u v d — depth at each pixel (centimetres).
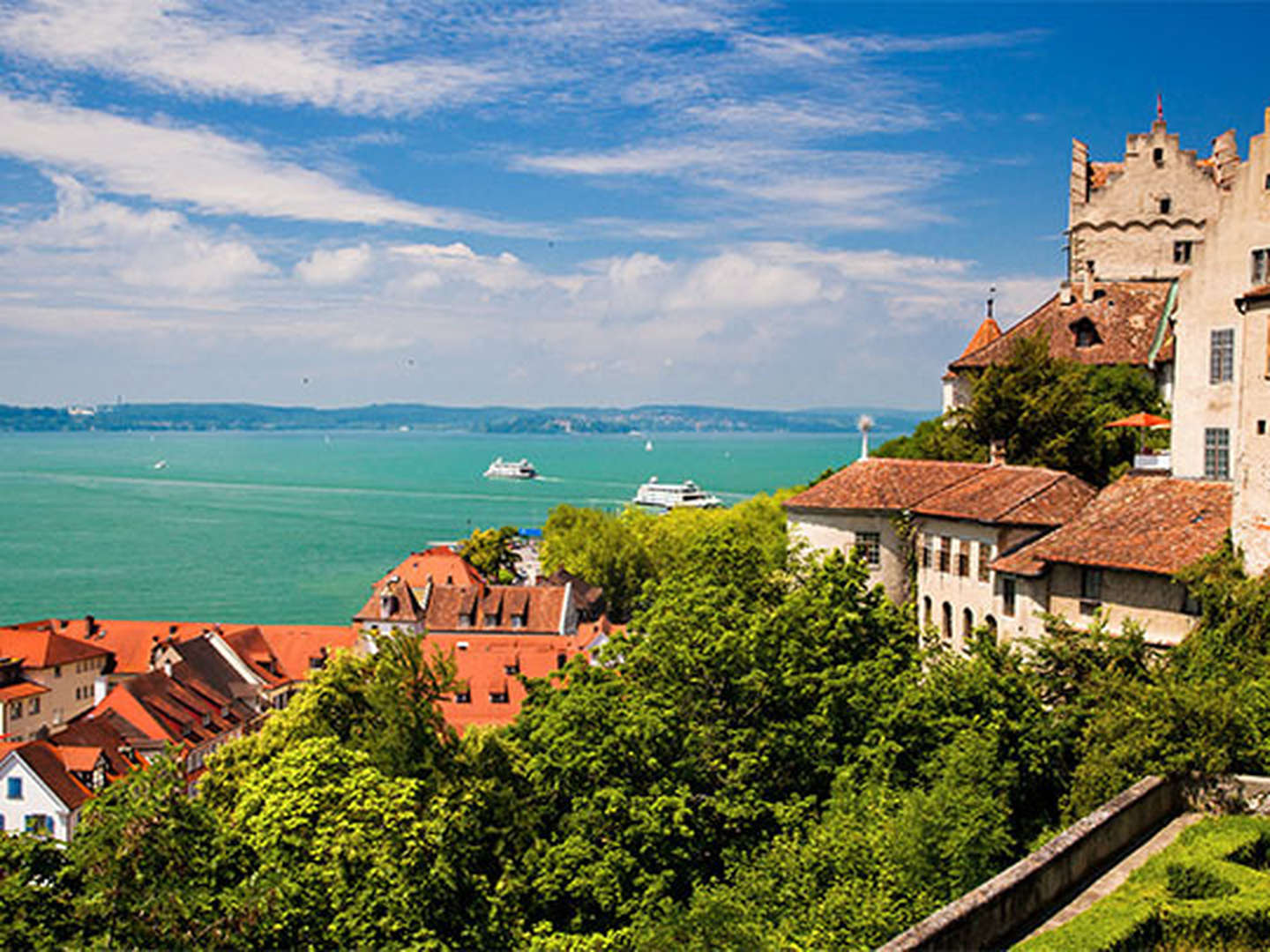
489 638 12625
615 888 3775
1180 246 8450
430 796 4291
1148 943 2475
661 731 4034
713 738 4306
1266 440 4100
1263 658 3850
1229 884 2633
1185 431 5159
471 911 3925
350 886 3809
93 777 8188
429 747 4569
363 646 12712
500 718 9288
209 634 12106
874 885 3250
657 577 15312
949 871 3231
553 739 4250
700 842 4019
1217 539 4350
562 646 11650
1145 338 7494
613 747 4091
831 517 6600
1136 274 8500
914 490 6412
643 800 3909
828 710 4325
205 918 3338
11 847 3322
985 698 4128
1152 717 3494
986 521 5378
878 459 6831
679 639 4612
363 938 3688
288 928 3612
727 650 4453
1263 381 4131
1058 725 3997
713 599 4816
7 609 18538
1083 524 4959
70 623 12962
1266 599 3956
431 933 3719
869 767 4112
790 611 4719
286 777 4138
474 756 4641
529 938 3816
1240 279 4909
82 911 3209
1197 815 3312
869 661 4612
